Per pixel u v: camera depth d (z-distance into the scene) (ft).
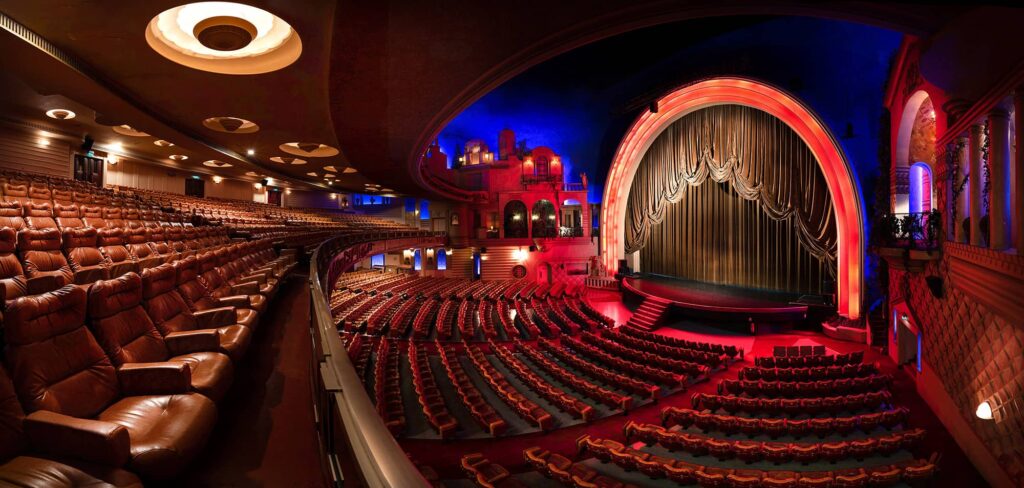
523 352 49.49
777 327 58.23
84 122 50.29
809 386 34.58
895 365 44.57
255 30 22.90
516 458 27.17
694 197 85.71
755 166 67.31
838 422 28.04
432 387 35.14
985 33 21.08
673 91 73.05
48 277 13.23
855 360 41.45
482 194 106.52
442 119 37.27
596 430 31.45
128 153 64.69
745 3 23.91
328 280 38.75
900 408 30.35
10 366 8.48
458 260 111.45
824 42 56.54
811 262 66.08
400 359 46.65
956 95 28.91
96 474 7.35
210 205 65.62
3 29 20.20
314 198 114.11
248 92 30.81
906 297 41.47
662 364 44.16
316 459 9.87
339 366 7.39
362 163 56.90
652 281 85.66
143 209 43.01
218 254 24.36
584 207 104.17
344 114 35.60
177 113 35.88
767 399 32.78
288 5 20.04
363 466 4.58
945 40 23.67
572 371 44.57
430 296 81.82
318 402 9.91
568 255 103.50
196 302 18.13
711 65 76.64
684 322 64.18
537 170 105.81
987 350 26.00
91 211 31.09
